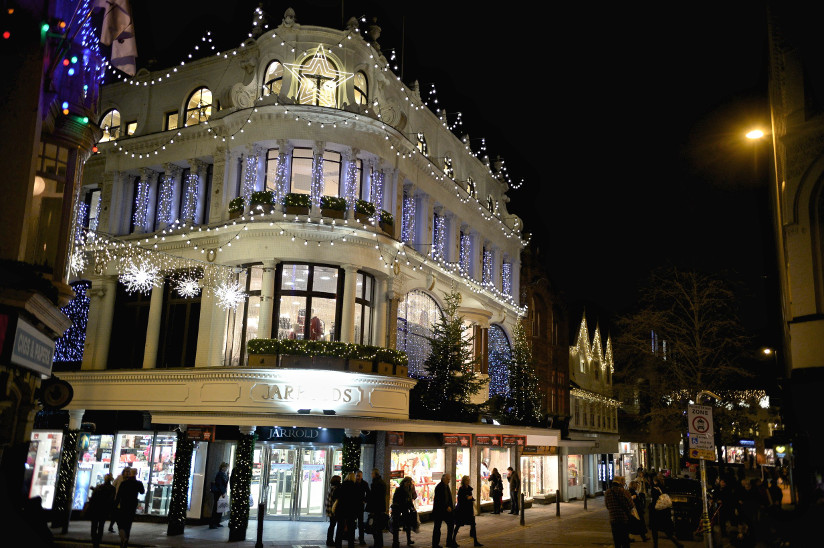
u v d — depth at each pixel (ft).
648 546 66.44
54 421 76.79
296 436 69.15
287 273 74.49
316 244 74.13
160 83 86.89
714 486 75.72
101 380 75.05
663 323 104.12
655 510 64.49
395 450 73.61
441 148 102.32
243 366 65.62
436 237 99.35
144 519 71.72
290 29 77.87
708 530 46.55
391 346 81.82
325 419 65.36
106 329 81.41
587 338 163.22
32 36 34.99
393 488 72.08
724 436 116.37
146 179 84.28
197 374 68.18
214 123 79.51
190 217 79.97
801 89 49.75
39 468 65.77
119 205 84.79
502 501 95.20
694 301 102.83
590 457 142.61
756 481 67.31
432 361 88.74
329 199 75.31
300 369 65.21
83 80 41.19
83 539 58.59
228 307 74.49
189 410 67.15
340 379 66.80
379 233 77.71
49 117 38.68
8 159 34.04
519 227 125.08
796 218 48.75
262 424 64.13
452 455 84.64
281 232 73.05
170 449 72.38
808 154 48.83
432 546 59.62
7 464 35.22
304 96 77.71
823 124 48.44
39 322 36.17
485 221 113.50
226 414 64.69
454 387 87.56
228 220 75.31
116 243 81.92
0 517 31.89
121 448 74.79
